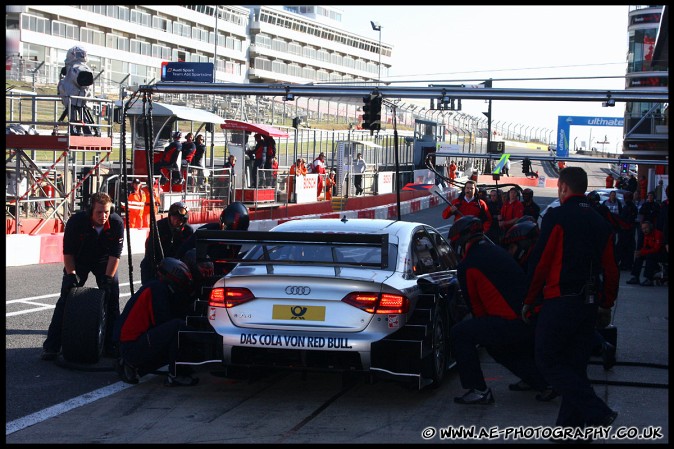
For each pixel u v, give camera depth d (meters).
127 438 5.37
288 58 105.94
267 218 27.52
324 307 6.04
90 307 7.45
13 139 17.98
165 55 81.69
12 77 47.44
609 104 12.48
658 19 48.41
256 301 6.15
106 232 7.89
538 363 5.28
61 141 18.44
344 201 32.75
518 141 103.94
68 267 7.84
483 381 6.22
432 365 6.46
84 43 70.56
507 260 6.21
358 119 67.94
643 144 47.19
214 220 25.05
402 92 13.53
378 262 6.61
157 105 23.73
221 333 6.16
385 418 5.87
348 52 119.44
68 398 6.46
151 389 6.75
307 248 6.94
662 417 5.79
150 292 6.59
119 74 74.81
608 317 7.65
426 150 48.12
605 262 5.30
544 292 5.34
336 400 6.41
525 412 6.03
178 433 5.49
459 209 14.06
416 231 7.39
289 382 7.00
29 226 17.81
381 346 6.00
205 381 7.04
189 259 6.91
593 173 89.44
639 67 49.66
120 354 6.65
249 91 13.26
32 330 9.43
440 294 6.79
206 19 87.12
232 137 27.41
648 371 7.40
